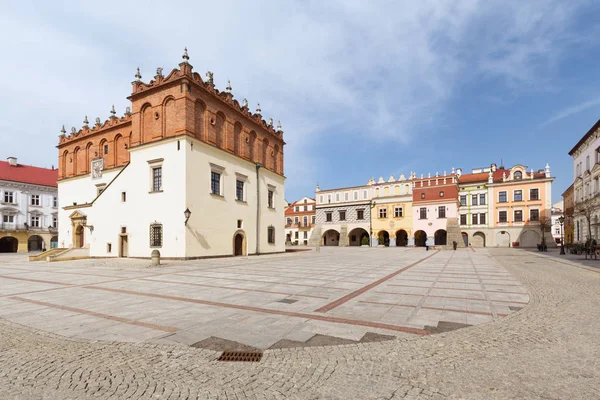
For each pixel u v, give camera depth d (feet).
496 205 197.36
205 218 89.81
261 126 123.44
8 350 17.33
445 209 174.29
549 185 184.55
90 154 127.54
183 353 16.75
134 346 17.79
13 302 29.71
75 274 53.11
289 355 16.37
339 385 13.16
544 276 48.80
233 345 17.95
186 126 85.20
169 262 76.48
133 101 95.50
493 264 70.44
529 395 12.36
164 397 12.26
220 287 37.50
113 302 29.25
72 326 21.72
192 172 85.97
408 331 20.33
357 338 19.02
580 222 143.33
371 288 36.47
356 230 216.13
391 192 193.16
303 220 277.23
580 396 12.30
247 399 12.09
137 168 92.38
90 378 13.91
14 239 186.91
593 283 41.45
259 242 115.85
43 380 13.75
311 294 32.81
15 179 186.91
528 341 18.52
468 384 13.24
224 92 102.47
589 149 134.82
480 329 20.72
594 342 18.43
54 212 203.00
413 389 12.80
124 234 92.79
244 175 109.40
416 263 72.38
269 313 24.91
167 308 26.73
